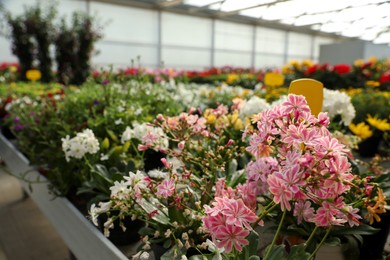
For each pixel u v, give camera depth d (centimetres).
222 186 85
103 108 210
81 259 127
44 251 228
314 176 61
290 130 65
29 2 981
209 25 1493
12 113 272
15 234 249
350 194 87
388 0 1102
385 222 92
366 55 1460
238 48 1638
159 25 1312
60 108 218
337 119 207
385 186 98
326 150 61
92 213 90
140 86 240
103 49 1186
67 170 154
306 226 85
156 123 109
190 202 90
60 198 147
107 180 119
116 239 110
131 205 89
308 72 421
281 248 70
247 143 138
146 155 175
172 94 273
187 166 112
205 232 78
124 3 1195
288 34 1855
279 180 61
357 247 84
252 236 75
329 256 84
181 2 1242
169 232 76
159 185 80
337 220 65
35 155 192
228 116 146
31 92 384
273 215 87
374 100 264
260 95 323
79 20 614
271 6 1327
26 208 291
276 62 1842
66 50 594
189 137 108
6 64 706
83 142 136
